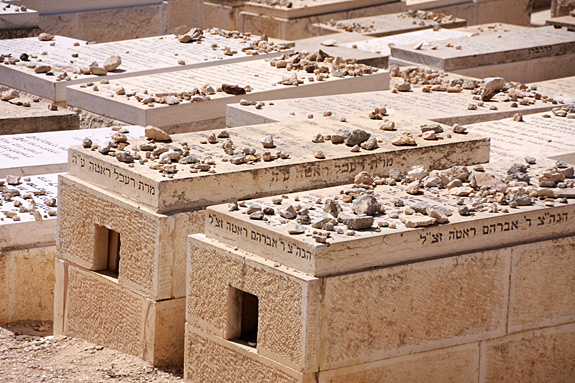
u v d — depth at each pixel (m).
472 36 15.86
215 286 6.27
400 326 6.10
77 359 6.98
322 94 11.59
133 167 7.03
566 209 6.64
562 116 10.60
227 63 13.01
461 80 12.16
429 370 6.29
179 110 10.55
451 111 10.65
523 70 14.53
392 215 6.28
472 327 6.39
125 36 17.30
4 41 14.23
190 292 6.46
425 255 6.14
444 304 6.24
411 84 12.24
